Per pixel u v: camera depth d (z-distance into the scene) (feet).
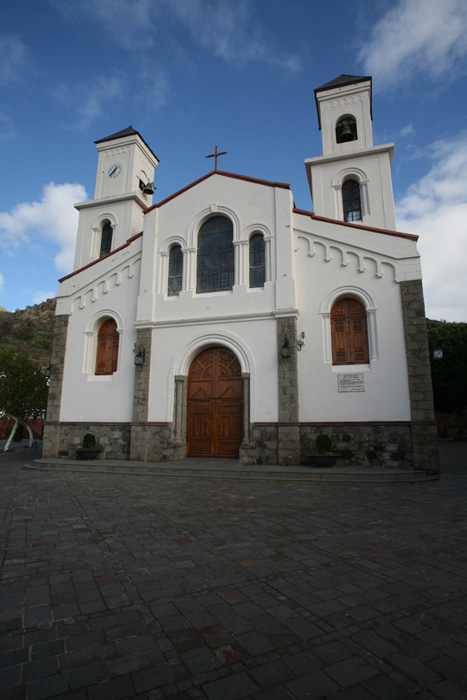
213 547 19.10
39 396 82.64
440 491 33.12
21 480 40.09
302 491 33.47
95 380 55.42
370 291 45.39
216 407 50.11
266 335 47.52
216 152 56.24
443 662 10.11
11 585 14.94
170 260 55.72
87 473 45.09
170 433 49.03
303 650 10.65
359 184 61.77
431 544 19.47
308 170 66.59
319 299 47.34
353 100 66.13
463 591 14.34
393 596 13.92
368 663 10.06
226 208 53.06
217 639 11.19
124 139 76.89
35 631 11.68
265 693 8.95
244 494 32.22
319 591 14.30
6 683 9.28
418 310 43.24
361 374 44.14
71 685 9.23
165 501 29.58
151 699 8.75
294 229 50.01
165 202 56.70
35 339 305.73
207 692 8.98
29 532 21.71
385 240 45.68
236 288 50.11
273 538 20.47
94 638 11.28
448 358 99.76
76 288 59.36
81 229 74.69
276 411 45.19
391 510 26.40
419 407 41.50
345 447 43.29
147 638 11.27
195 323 50.98
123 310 56.13
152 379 51.42
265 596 13.92
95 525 23.08
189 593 14.19
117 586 14.82
